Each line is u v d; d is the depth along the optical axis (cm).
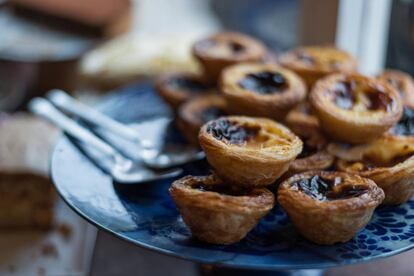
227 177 69
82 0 118
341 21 95
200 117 82
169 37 120
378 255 66
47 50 108
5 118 102
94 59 113
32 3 117
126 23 118
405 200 72
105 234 87
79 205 70
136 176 75
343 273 81
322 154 74
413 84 83
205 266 80
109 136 84
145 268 83
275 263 64
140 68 110
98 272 83
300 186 68
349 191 68
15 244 88
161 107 90
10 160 91
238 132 71
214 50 88
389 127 73
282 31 115
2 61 117
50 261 86
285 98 76
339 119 73
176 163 78
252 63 86
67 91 111
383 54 100
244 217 66
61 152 78
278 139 70
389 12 97
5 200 90
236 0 127
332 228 66
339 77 77
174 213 71
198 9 137
